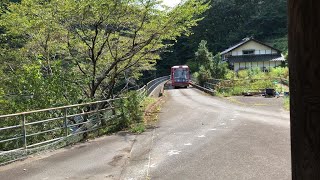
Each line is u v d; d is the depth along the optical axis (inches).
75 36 560.4
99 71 609.9
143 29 565.3
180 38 2802.7
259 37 2755.9
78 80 509.4
